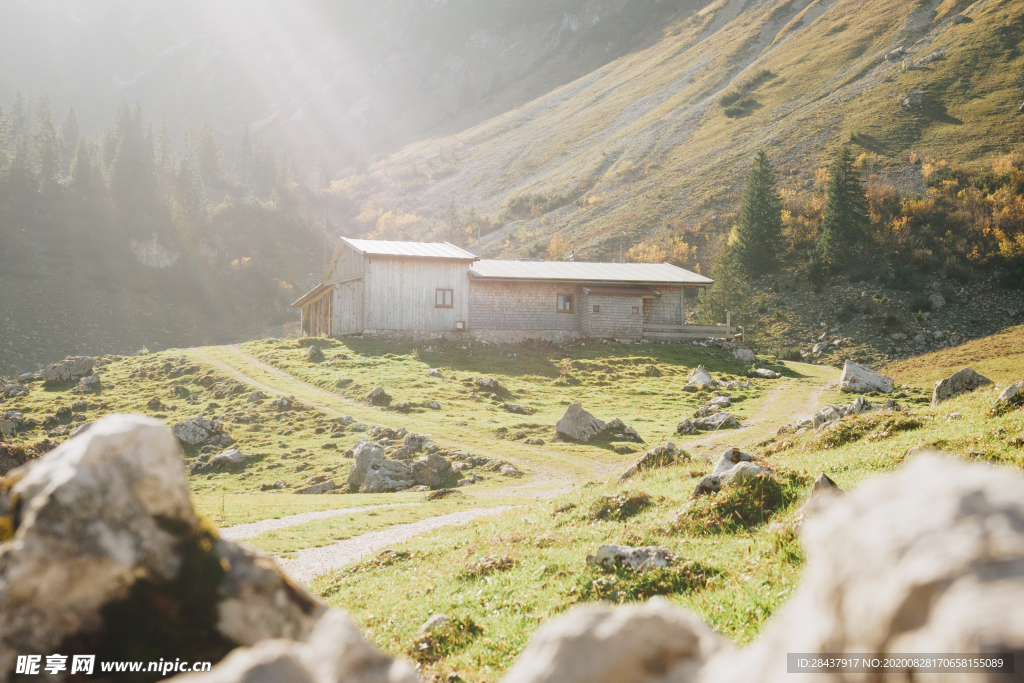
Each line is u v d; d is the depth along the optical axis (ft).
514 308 226.17
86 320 449.06
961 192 387.14
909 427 68.69
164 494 10.78
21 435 150.61
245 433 145.07
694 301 379.96
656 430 142.61
